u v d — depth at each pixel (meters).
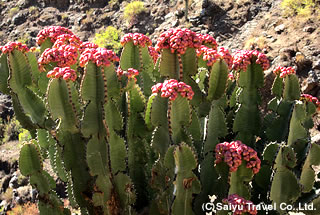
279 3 15.52
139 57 4.50
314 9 14.04
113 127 3.81
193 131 3.90
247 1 16.31
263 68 4.13
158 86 3.59
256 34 14.62
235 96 4.64
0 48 4.25
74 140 4.01
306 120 4.61
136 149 4.27
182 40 3.73
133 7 18.67
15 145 15.54
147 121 4.06
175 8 18.06
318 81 11.58
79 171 4.09
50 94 3.75
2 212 12.42
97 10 20.41
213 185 4.17
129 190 3.98
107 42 18.22
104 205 3.92
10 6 22.92
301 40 13.01
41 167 4.25
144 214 4.46
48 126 4.17
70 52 4.20
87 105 3.67
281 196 3.92
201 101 3.91
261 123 4.32
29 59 4.39
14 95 4.16
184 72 3.87
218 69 3.85
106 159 3.79
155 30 17.81
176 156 3.44
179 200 3.60
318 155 4.13
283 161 3.83
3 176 14.16
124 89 3.89
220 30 15.99
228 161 3.43
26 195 12.53
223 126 4.17
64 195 11.25
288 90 4.22
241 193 3.55
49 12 21.67
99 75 3.62
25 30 21.20
